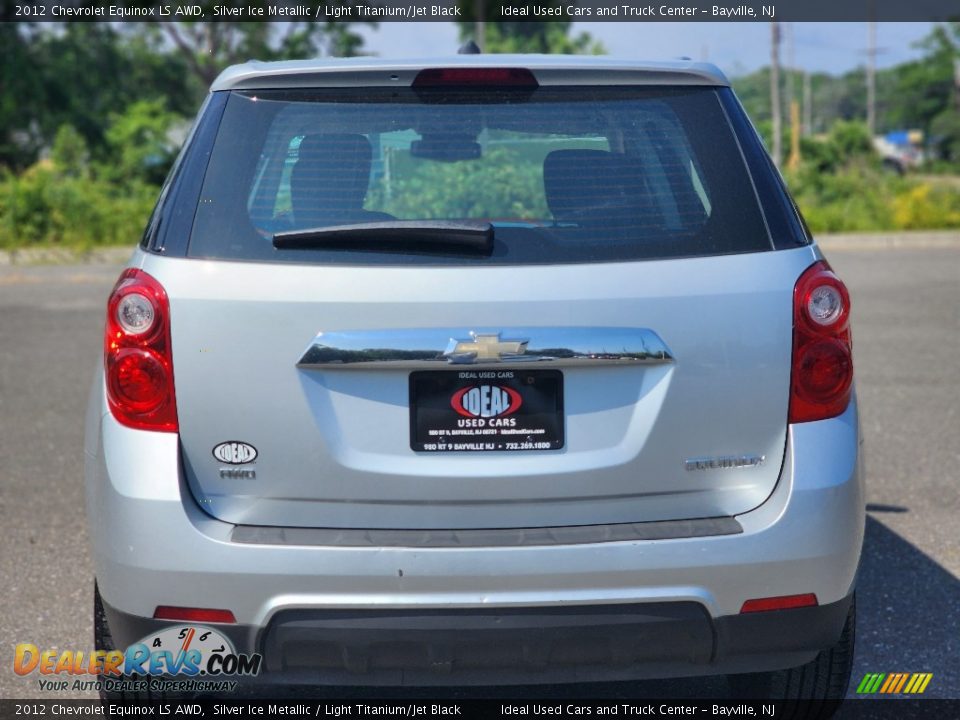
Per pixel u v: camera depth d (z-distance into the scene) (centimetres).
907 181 2327
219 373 245
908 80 7394
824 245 1914
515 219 312
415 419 248
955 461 589
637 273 249
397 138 268
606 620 243
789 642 253
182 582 243
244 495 249
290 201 259
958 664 352
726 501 252
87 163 3216
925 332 991
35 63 3475
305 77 269
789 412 253
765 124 4778
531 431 249
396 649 244
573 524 250
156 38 4053
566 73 270
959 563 442
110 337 251
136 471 246
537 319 245
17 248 1680
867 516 502
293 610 242
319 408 246
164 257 251
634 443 249
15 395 756
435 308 244
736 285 250
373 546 241
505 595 240
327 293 244
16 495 536
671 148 265
